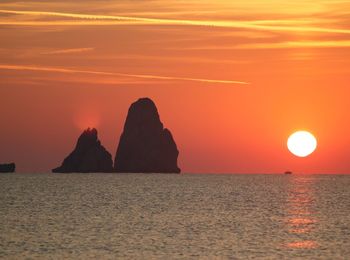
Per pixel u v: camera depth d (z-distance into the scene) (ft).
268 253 606.14
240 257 585.63
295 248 632.79
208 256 588.09
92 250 613.93
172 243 654.53
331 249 629.51
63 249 618.44
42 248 623.36
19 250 612.70
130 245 641.81
